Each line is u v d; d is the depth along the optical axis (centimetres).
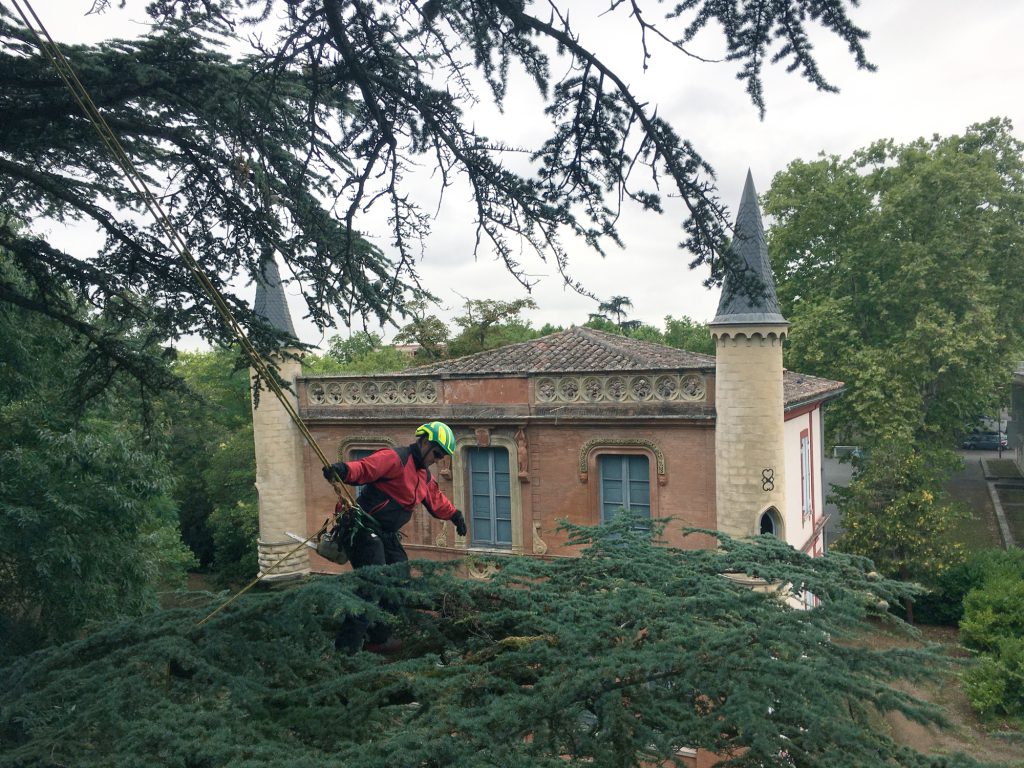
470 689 391
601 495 1650
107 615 1362
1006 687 1655
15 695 441
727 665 359
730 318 1458
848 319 3033
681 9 499
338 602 418
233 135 673
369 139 637
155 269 752
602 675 358
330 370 3219
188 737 344
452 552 1753
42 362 1291
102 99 651
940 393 3088
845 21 475
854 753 343
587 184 598
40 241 765
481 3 558
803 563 510
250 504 3048
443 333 2077
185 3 604
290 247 745
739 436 1471
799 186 3247
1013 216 3100
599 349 1833
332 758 326
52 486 1294
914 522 2342
